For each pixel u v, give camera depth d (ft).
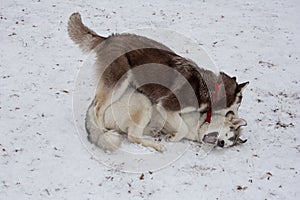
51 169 14.80
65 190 13.85
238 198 13.97
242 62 25.09
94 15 30.73
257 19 32.17
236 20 31.76
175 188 14.28
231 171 15.33
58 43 25.49
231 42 27.84
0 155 15.34
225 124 16.47
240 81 22.75
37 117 17.88
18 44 24.82
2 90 19.77
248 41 28.14
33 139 16.40
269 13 33.58
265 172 15.37
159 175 14.88
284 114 19.65
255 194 14.20
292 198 14.08
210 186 14.47
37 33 26.61
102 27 28.63
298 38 29.01
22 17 28.94
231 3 35.68
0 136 16.44
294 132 18.12
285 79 23.32
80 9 31.68
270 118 19.21
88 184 14.20
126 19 30.53
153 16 31.53
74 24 17.47
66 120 17.85
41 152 15.67
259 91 21.80
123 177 14.65
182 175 14.94
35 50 24.29
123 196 13.78
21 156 15.39
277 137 17.70
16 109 18.34
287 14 33.50
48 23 28.32
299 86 22.59
